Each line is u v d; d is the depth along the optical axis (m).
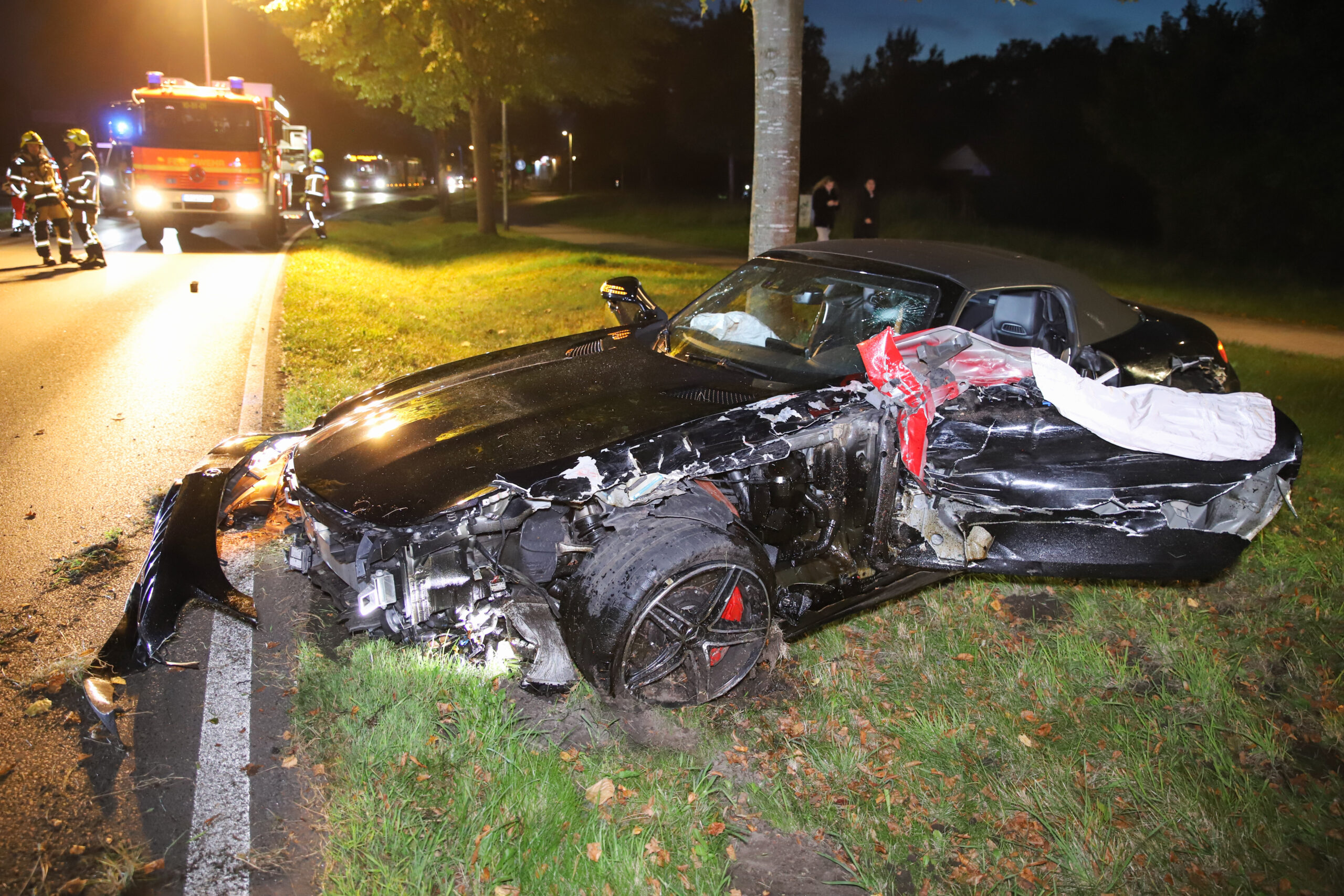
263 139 18.05
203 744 2.86
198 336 8.98
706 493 3.21
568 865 2.42
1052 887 2.53
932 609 3.98
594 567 2.93
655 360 4.17
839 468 3.35
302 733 2.90
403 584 3.03
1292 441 3.67
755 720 3.15
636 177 61.41
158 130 17.45
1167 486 3.51
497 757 2.77
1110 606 4.11
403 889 2.31
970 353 3.60
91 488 4.86
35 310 10.02
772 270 4.67
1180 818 2.79
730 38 43.09
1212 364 5.31
